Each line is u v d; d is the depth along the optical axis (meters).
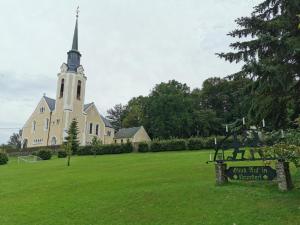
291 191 11.22
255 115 15.50
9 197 14.54
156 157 28.97
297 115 14.90
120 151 42.94
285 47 13.82
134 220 9.99
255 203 10.37
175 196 12.05
